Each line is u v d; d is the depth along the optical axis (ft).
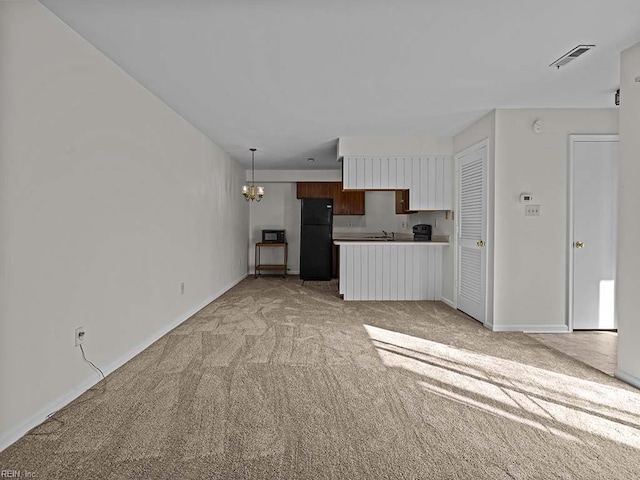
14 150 6.85
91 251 9.19
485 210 15.17
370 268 20.42
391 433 7.16
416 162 19.17
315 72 10.91
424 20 8.13
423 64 10.38
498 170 14.24
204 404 8.26
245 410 8.00
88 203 9.07
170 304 14.17
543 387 9.29
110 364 10.04
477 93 12.66
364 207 30.04
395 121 16.05
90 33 8.65
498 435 7.12
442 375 10.00
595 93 12.66
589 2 7.47
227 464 6.18
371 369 10.37
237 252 26.23
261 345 12.41
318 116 15.31
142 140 11.86
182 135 15.37
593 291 14.37
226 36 8.80
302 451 6.56
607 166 14.26
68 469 6.03
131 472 5.96
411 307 18.58
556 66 10.52
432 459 6.36
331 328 14.57
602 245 14.32
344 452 6.54
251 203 31.01
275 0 7.37
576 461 6.33
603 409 8.17
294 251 31.04
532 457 6.43
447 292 19.58
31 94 7.25
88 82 9.05
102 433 7.09
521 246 14.29
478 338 13.37
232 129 17.30
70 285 8.40
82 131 8.83
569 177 14.21
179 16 7.93
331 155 23.45
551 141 14.23
